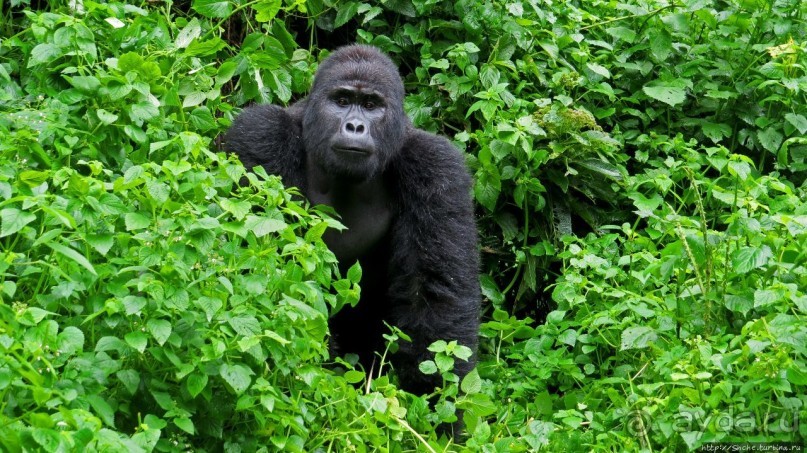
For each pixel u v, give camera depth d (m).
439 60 13.98
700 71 15.06
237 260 8.38
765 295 9.45
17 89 10.34
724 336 10.14
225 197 9.14
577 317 11.79
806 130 14.20
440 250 10.97
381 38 14.49
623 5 15.03
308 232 8.86
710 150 13.33
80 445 6.12
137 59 9.95
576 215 14.44
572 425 9.63
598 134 13.46
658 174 13.80
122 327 7.65
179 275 7.55
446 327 10.79
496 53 14.05
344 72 11.10
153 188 7.88
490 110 13.10
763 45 14.77
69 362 7.14
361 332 12.02
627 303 11.03
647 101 15.03
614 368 11.20
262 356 7.71
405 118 11.59
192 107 11.43
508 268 14.20
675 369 9.67
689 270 11.23
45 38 10.09
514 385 11.25
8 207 7.53
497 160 12.95
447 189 11.16
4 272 7.45
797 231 10.07
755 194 11.59
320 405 8.71
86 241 7.51
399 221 11.30
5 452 6.15
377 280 11.71
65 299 7.62
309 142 11.24
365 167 10.77
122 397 7.59
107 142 9.69
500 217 13.76
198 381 7.42
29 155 8.93
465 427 10.51
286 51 13.45
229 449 7.90
